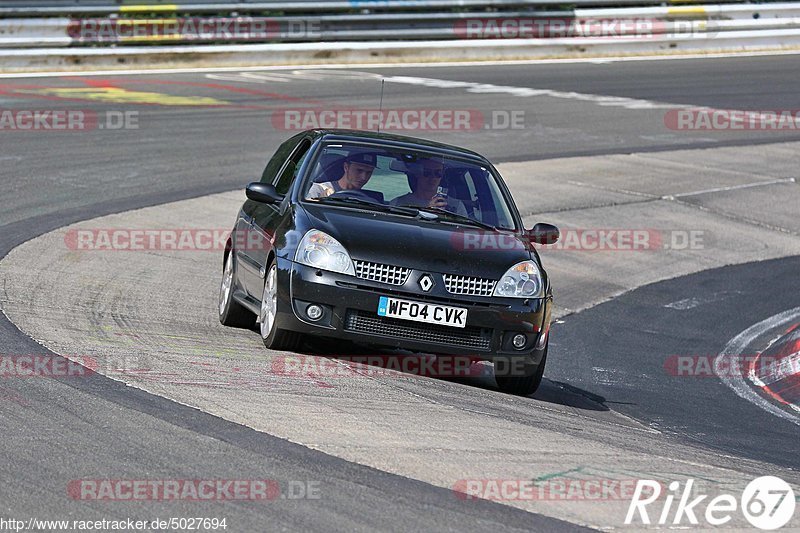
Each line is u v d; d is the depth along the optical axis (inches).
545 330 1077.8
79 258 1547.7
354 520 631.8
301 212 1087.0
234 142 2564.0
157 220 1887.3
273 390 909.2
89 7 3494.1
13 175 2106.3
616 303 1752.0
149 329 1152.8
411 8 3932.1
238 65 3681.1
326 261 1023.0
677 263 2016.5
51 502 631.2
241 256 1214.3
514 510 671.1
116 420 788.6
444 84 3503.9
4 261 1461.6
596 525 658.2
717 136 3061.0
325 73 3612.2
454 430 847.1
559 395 1173.1
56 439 739.4
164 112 2837.1
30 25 3373.5
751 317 1713.8
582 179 2534.5
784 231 2289.6
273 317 1063.6
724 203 2444.6
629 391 1253.7
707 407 1203.9
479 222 1123.3
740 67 4023.1
